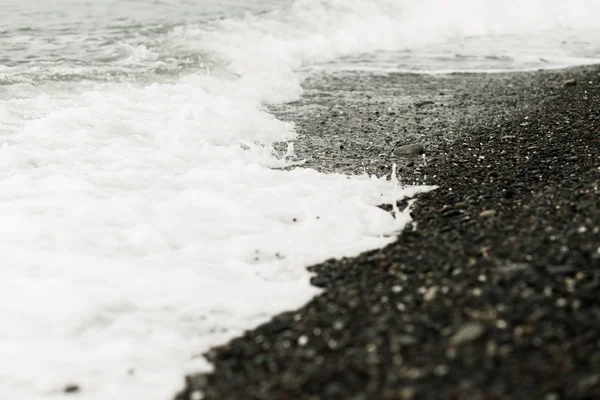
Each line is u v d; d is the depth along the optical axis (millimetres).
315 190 6035
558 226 4641
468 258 4348
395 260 4543
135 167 6492
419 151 7340
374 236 5059
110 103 8555
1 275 4289
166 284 4285
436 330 3514
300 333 3709
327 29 14297
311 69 12078
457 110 9195
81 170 6312
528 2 16562
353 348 3463
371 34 14484
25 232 4891
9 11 14359
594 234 4383
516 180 6031
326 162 7172
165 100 8898
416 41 14562
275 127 8336
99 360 3547
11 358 3541
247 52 12195
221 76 10656
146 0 16328
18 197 5566
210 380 3373
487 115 8812
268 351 3580
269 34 13492
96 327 3830
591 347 3154
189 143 7348
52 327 3803
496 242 4531
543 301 3611
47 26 13258
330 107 9586
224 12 15633
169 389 3314
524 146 7211
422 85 10867
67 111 7910
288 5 16766
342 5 15328
